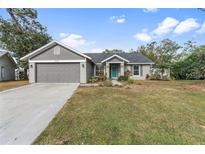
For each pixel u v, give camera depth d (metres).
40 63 18.92
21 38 25.94
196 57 25.59
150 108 7.34
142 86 15.59
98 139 4.39
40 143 4.22
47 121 5.69
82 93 11.05
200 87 15.31
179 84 17.83
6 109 7.28
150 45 41.47
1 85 16.31
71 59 18.80
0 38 25.64
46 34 27.81
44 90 12.90
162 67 26.61
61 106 7.69
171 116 6.33
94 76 22.41
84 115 6.23
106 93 10.98
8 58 26.00
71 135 4.61
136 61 25.08
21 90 13.00
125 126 5.22
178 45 39.25
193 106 7.96
